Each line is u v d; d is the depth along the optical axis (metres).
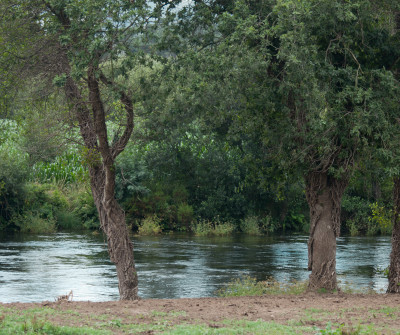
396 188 15.97
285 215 43.56
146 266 23.95
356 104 13.62
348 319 10.51
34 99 15.57
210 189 42.94
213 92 14.69
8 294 17.45
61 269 22.70
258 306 12.08
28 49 15.06
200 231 39.44
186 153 42.69
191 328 9.23
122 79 15.66
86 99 15.18
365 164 14.16
